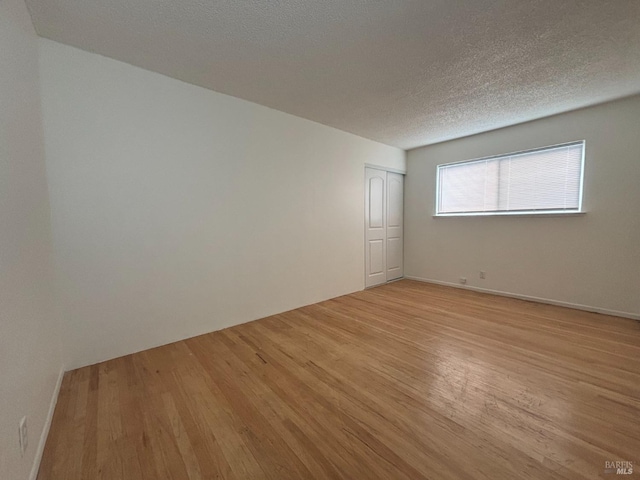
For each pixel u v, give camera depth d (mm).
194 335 2596
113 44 1930
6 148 1157
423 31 1809
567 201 3254
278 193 3199
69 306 1981
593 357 2078
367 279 4410
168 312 2443
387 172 4680
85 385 1814
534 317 2959
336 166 3828
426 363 2049
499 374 1879
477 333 2572
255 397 1681
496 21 1713
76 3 1536
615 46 1947
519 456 1219
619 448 1251
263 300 3111
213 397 1686
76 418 1509
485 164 3973
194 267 2584
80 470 1188
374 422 1451
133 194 2230
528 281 3590
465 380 1817
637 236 2816
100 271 2104
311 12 1631
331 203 3801
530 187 3539
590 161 3043
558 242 3322
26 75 1526
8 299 1057
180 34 1829
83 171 2008
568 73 2322
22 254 1260
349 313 3227
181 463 1220
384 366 2020
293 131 3299
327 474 1151
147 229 2311
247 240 2953
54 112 1882
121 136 2160
